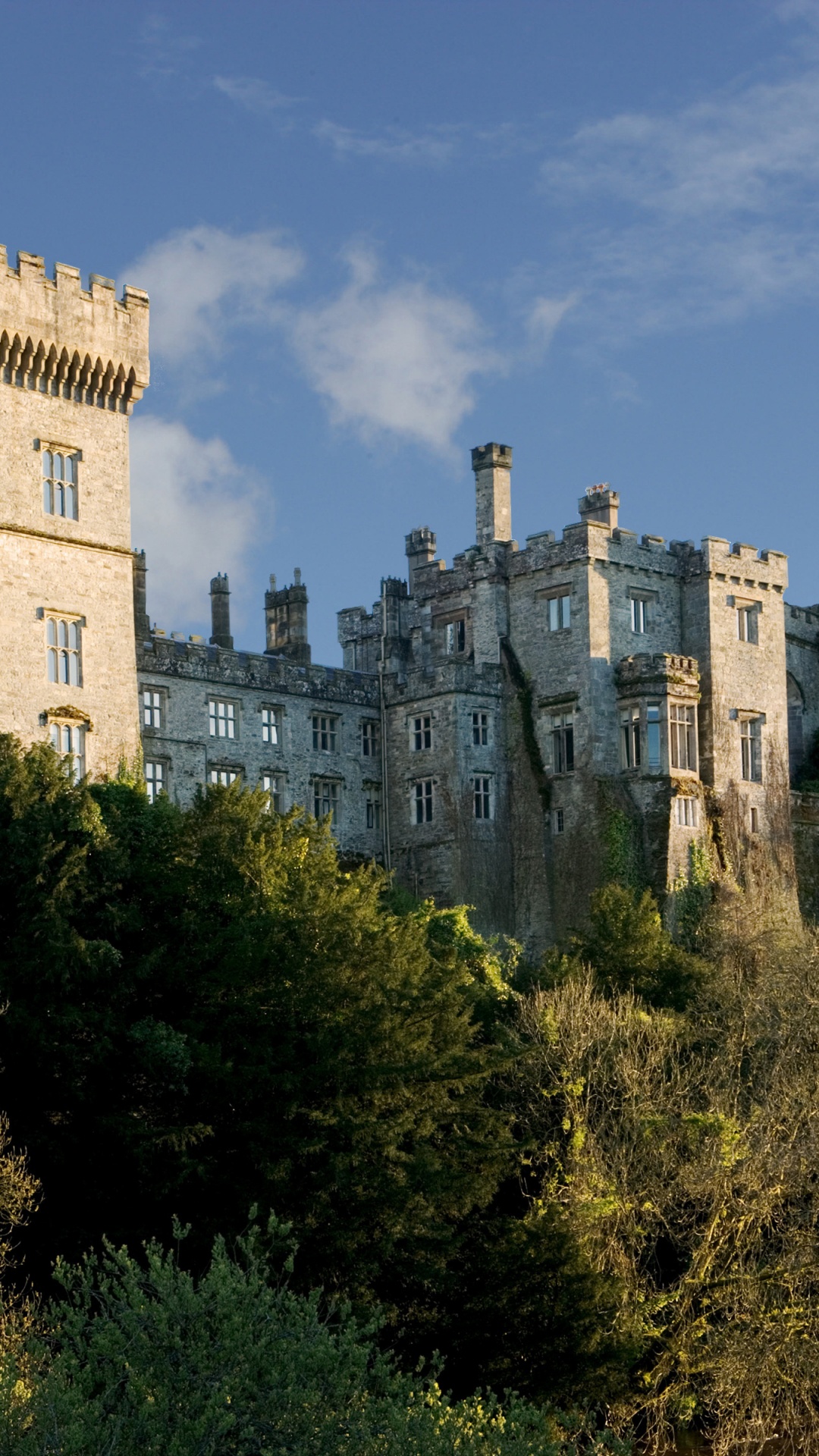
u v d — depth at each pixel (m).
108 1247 32.31
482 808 91.88
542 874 90.75
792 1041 59.28
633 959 70.38
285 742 90.62
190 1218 44.81
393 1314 45.09
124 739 68.19
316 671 92.62
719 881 88.88
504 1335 46.44
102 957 47.78
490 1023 63.50
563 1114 55.22
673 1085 57.09
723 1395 48.56
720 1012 64.31
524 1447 30.44
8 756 53.97
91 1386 28.70
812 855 96.38
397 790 93.81
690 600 93.56
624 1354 46.69
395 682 94.50
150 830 55.00
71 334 67.75
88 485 68.44
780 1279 50.22
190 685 86.81
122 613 68.94
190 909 51.62
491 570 94.00
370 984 50.50
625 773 89.62
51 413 67.62
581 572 90.69
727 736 92.00
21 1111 46.34
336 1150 46.53
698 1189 51.47
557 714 91.25
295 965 49.66
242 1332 28.62
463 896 90.31
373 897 59.56
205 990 49.28
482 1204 49.31
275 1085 46.66
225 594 96.81
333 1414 28.81
